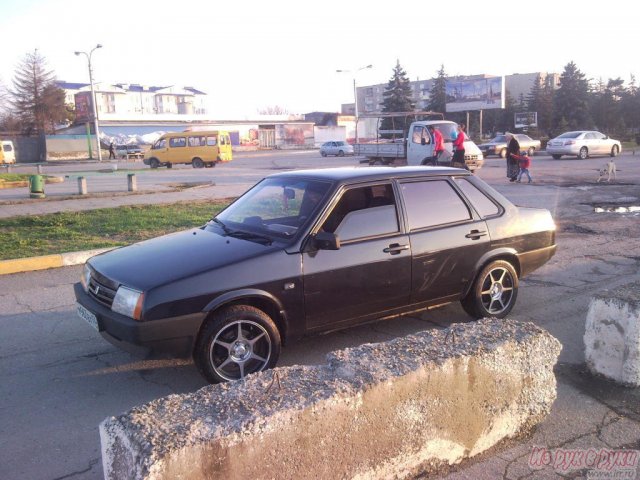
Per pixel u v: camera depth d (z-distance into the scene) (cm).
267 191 518
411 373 277
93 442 347
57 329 554
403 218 483
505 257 547
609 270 748
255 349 419
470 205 529
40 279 754
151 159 3528
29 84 6738
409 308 493
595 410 372
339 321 454
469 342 315
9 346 509
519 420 330
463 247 508
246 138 6944
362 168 525
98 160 4825
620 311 402
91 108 6019
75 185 2086
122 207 1374
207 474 219
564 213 1214
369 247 457
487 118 7244
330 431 251
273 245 431
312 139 7556
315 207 450
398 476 280
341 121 8031
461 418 300
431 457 291
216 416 233
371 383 264
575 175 2025
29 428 364
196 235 489
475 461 313
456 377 295
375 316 475
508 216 549
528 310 589
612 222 1102
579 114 6662
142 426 224
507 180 1900
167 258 430
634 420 360
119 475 226
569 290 661
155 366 463
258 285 409
